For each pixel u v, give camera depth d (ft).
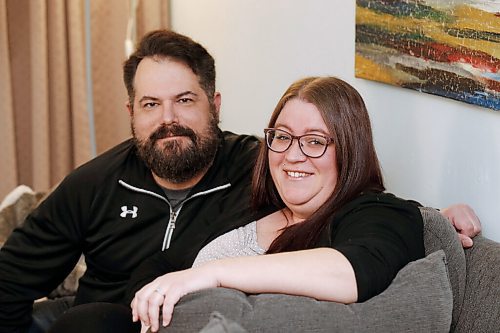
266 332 4.08
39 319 7.10
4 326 6.88
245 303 4.17
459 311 5.39
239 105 9.80
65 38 10.96
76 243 6.91
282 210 5.74
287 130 5.35
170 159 6.48
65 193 6.86
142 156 6.66
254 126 9.48
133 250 6.61
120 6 11.12
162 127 6.54
